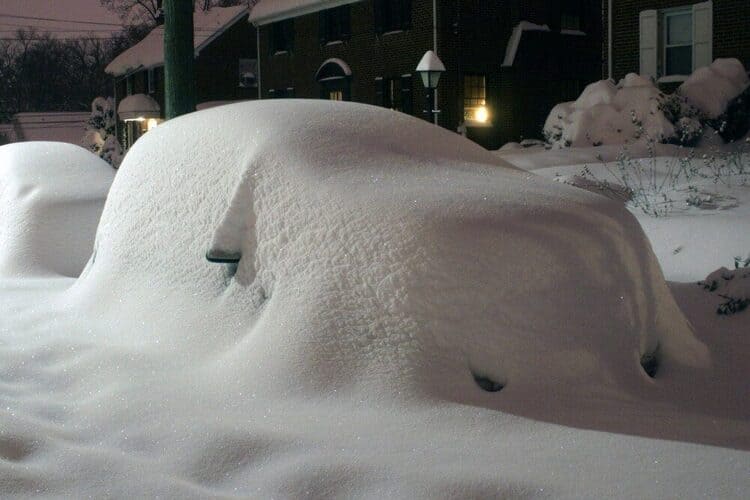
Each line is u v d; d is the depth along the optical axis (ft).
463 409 12.42
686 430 12.16
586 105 59.67
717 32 64.59
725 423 12.57
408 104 101.55
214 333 15.44
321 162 16.11
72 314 19.43
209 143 18.19
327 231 14.66
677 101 56.08
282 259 15.08
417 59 100.01
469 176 16.39
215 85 147.13
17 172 30.40
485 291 13.46
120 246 19.12
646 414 12.70
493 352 13.21
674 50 68.39
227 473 11.82
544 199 15.16
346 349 13.50
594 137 55.98
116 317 17.90
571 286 13.94
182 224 17.67
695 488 10.16
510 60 100.07
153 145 19.79
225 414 13.23
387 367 13.08
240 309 15.48
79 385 15.66
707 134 55.88
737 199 32.30
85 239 28.60
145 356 15.87
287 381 13.51
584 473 10.64
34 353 17.42
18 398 15.33
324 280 14.21
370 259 13.96
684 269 26.55
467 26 98.58
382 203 14.58
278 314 14.47
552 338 13.50
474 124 99.45
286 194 15.58
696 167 41.11
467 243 13.71
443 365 13.04
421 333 13.25
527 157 49.80
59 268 27.89
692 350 15.57
